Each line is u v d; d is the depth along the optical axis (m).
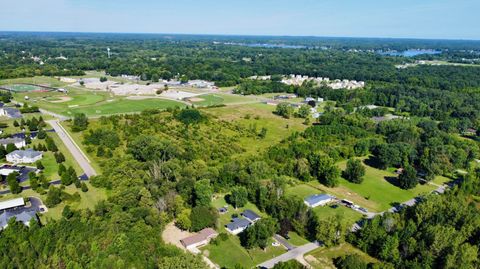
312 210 131.38
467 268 97.44
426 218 123.12
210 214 124.12
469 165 191.12
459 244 107.00
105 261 97.38
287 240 120.56
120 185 141.75
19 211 127.88
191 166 162.25
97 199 139.12
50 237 106.62
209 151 192.88
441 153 187.38
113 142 195.75
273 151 192.75
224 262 108.00
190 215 122.50
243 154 197.38
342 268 104.69
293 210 128.12
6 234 108.56
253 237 112.94
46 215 126.88
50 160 177.12
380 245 110.94
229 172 158.12
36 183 145.88
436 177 181.12
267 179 163.50
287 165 175.38
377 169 189.12
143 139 184.62
